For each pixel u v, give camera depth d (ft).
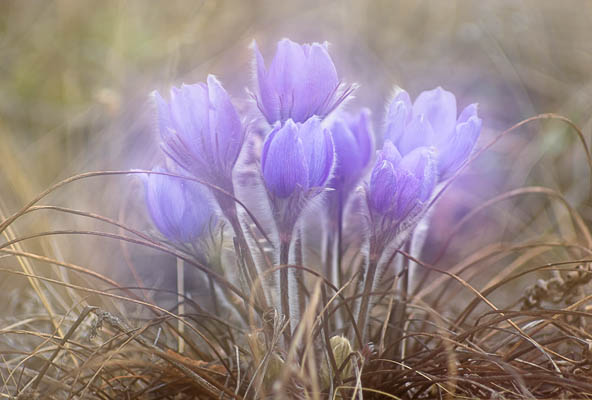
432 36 5.18
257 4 4.99
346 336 3.09
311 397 2.92
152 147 3.71
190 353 3.19
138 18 4.75
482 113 4.51
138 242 2.94
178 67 4.24
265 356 2.89
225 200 2.97
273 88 2.95
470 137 2.99
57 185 2.93
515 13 5.02
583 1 5.27
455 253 3.74
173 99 2.95
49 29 4.75
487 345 3.19
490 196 3.88
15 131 4.18
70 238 3.57
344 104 3.03
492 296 3.52
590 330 3.15
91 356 2.93
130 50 4.50
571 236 3.64
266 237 2.98
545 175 3.93
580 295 3.22
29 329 3.29
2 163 3.59
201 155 2.95
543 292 3.16
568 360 2.95
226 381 2.99
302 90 2.95
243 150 3.00
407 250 3.09
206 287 3.50
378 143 3.83
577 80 4.75
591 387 2.84
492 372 2.93
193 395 3.01
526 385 2.96
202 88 2.95
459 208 3.82
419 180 2.93
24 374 3.06
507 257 3.62
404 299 3.08
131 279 3.52
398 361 3.01
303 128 2.89
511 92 4.60
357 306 3.04
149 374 3.00
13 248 3.16
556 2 5.27
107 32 4.74
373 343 3.08
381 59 4.86
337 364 2.95
